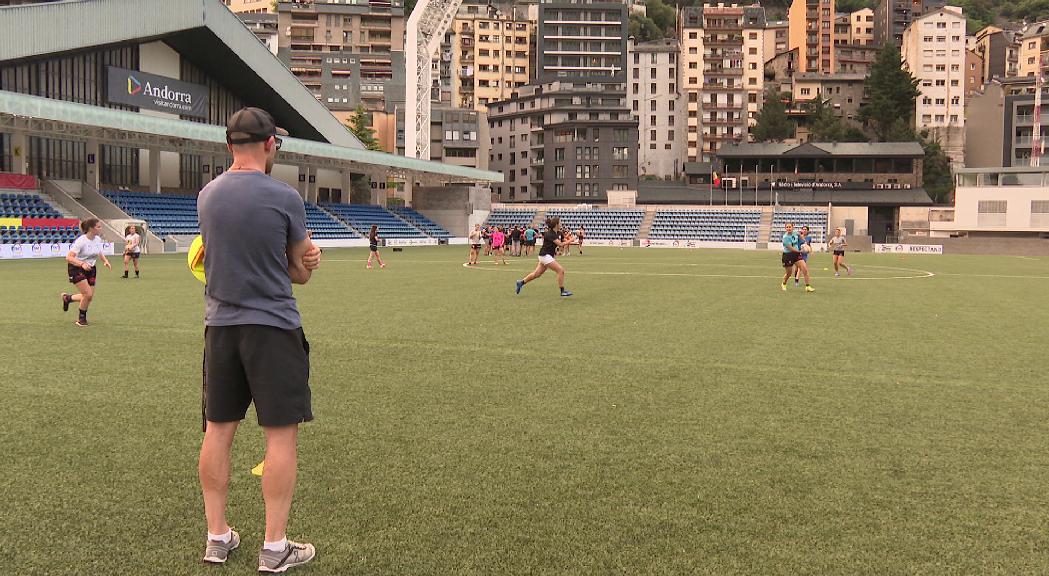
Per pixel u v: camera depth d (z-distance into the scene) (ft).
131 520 12.87
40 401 21.17
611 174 334.03
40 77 140.56
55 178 144.05
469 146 353.72
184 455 16.34
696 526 12.72
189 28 151.64
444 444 17.34
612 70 412.77
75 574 10.92
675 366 27.22
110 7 138.62
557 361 28.07
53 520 12.84
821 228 223.10
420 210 235.81
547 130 341.21
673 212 241.14
